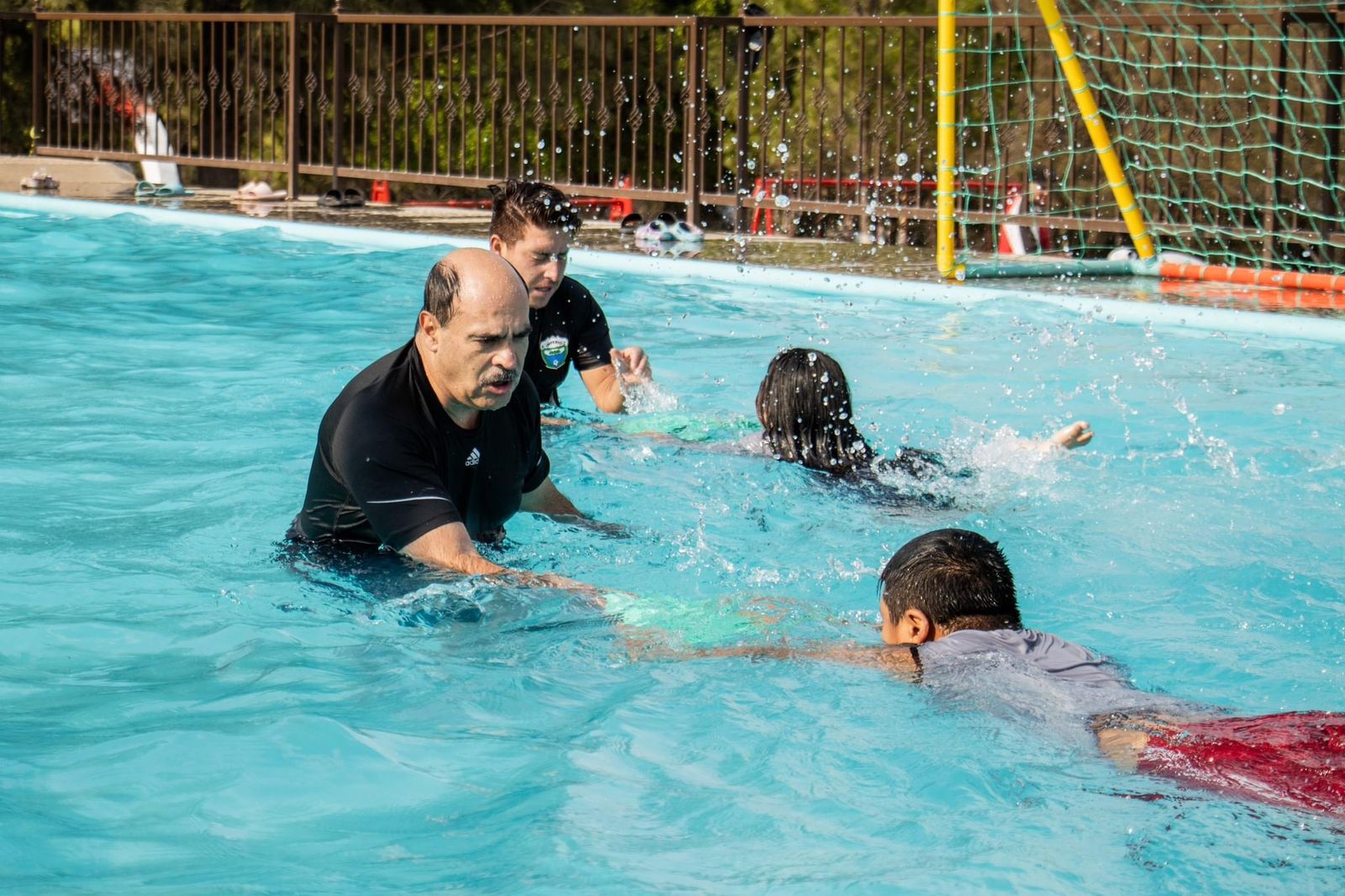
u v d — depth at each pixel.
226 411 5.17
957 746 2.55
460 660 2.98
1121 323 7.57
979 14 11.16
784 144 11.38
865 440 4.68
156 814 2.26
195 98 16.09
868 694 2.78
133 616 3.20
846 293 8.45
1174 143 11.02
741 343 6.84
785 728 2.64
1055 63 11.08
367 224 10.69
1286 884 2.08
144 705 2.71
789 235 11.11
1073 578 3.63
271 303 7.54
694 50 10.73
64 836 2.17
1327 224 9.90
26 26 16.02
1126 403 5.57
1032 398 5.68
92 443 4.70
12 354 6.04
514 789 2.38
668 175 11.09
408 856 2.15
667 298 8.14
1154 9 11.10
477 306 3.31
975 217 9.94
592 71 15.66
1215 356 6.66
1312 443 4.94
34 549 3.64
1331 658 3.12
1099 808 2.32
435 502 3.43
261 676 2.87
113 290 7.79
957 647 2.91
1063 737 2.57
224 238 10.08
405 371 3.50
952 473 4.51
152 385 5.55
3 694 2.75
